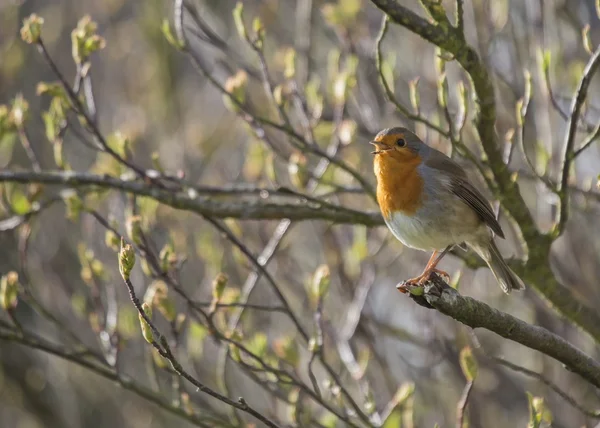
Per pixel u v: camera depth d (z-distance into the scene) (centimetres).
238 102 966
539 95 1164
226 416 1005
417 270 1359
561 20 1247
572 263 1219
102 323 1008
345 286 1174
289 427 927
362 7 1255
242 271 1343
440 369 1312
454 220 894
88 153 1564
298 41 1312
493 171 895
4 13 1576
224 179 1463
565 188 897
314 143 999
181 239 1240
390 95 883
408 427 944
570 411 1220
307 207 1000
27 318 1490
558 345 723
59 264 1438
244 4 1513
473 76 827
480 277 1332
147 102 1579
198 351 1037
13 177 1004
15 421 1692
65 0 1706
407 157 897
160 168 1029
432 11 796
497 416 1274
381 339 1255
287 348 945
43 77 1662
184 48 970
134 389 955
